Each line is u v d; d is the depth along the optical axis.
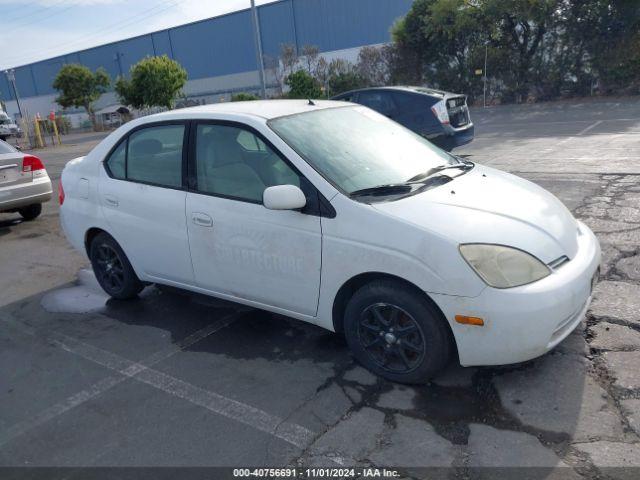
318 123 3.88
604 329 3.67
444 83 27.80
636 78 22.39
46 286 5.61
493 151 11.51
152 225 4.23
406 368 3.22
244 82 52.38
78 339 4.31
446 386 3.21
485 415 2.93
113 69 62.94
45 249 7.04
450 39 26.89
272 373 3.55
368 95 11.01
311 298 3.47
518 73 25.30
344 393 3.25
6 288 5.65
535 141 12.57
